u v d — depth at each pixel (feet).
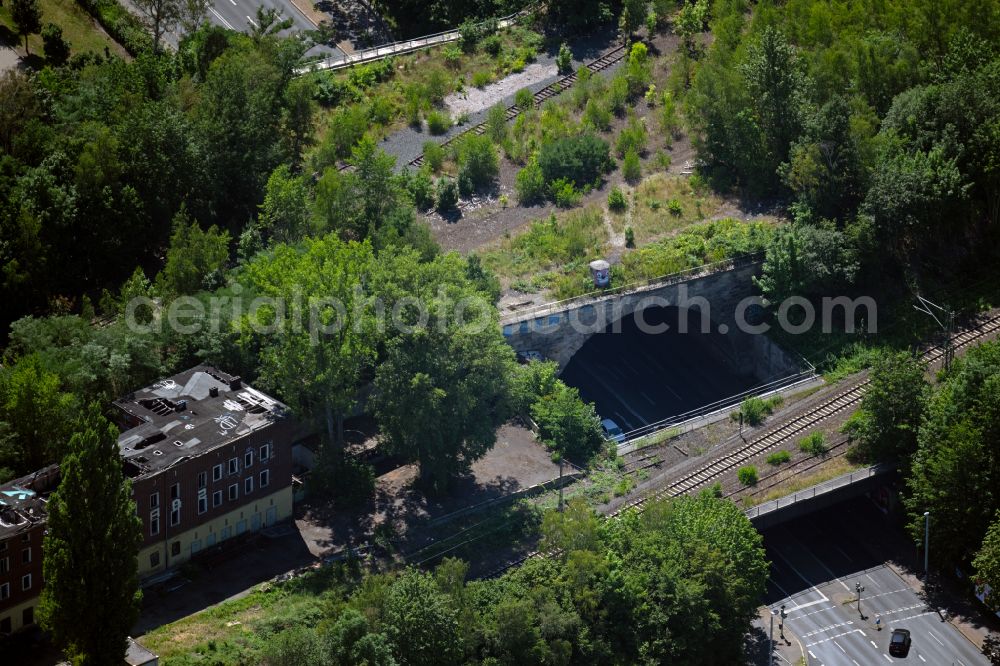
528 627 483.10
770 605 562.25
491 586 499.51
